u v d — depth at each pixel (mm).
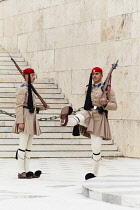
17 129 20656
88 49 35625
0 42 45719
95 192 15227
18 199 15203
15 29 43812
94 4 35219
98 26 34750
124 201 14148
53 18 39281
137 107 31172
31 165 25172
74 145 30531
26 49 42125
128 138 31500
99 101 18984
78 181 19422
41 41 40438
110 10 33812
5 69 40344
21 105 20562
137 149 30875
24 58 42250
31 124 20656
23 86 20859
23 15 42812
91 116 18906
